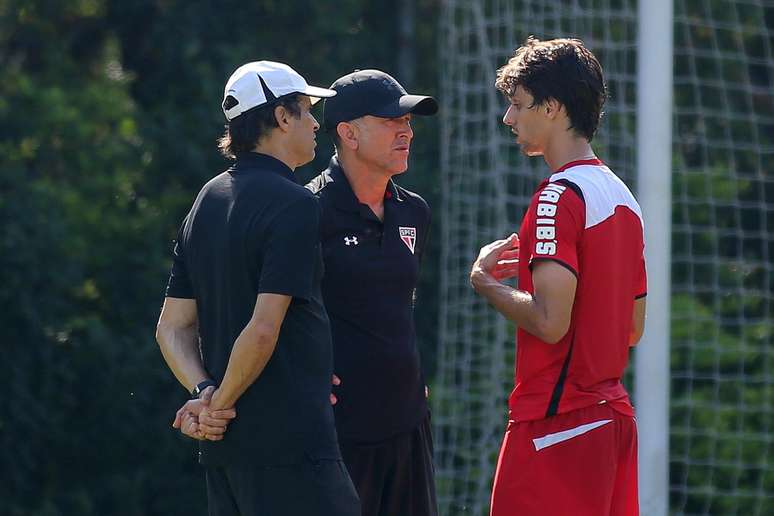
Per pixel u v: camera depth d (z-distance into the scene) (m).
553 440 13.45
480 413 31.97
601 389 13.52
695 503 33.09
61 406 39.75
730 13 35.09
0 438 38.94
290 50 42.91
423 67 45.19
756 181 35.28
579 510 13.40
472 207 32.00
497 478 13.88
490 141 30.41
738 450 31.11
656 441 21.34
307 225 13.01
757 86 36.06
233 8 42.88
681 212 33.62
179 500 40.88
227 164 42.06
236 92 13.60
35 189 39.53
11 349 38.75
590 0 29.31
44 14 44.78
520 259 13.63
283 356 13.19
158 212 42.00
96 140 42.41
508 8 30.30
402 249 15.49
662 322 21.39
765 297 31.34
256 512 13.17
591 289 13.32
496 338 29.77
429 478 16.11
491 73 29.69
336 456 13.30
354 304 15.20
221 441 13.35
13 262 38.41
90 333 39.34
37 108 41.38
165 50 43.53
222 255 13.22
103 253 41.28
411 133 15.56
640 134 21.73
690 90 35.28
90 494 40.28
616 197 13.52
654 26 21.69
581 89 13.44
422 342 41.41
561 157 13.62
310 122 13.85
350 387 15.27
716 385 29.69
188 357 13.86
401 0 44.22
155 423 40.31
